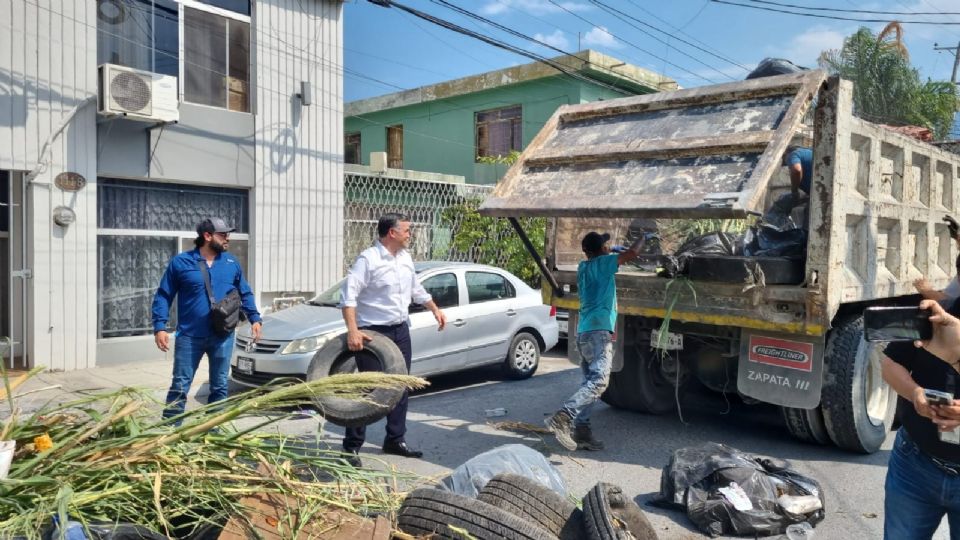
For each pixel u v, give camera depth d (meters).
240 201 10.95
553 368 9.91
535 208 5.36
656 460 5.70
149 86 9.27
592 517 3.23
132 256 9.93
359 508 3.12
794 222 6.26
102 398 3.40
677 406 7.30
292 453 3.25
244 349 7.55
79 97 9.17
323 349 5.09
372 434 6.42
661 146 5.28
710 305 5.59
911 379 2.63
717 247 5.92
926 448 2.63
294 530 2.76
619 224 7.44
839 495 4.89
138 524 2.62
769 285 5.24
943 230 7.15
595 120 6.15
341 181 11.89
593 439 6.00
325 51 11.59
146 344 9.98
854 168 5.51
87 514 2.58
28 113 8.84
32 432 3.07
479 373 9.44
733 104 5.34
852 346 5.54
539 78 18.70
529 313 9.09
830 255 4.96
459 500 3.13
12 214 8.96
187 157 10.12
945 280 7.23
